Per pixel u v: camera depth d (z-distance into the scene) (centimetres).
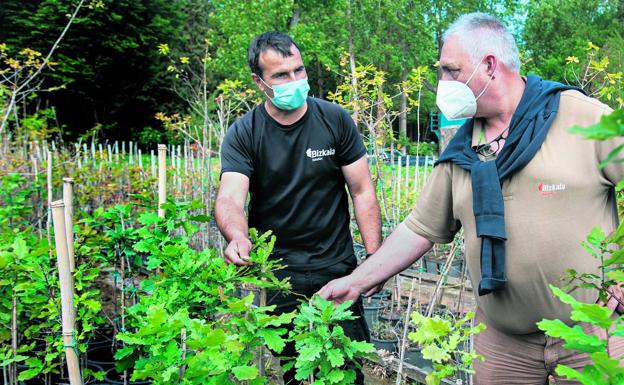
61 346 248
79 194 600
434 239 214
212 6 3048
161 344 157
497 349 200
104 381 319
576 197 170
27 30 1969
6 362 247
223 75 2531
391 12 2147
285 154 244
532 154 172
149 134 2283
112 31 2078
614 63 1046
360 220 256
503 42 181
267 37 231
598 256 128
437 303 411
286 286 196
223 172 248
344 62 496
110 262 279
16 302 263
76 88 2100
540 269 176
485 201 178
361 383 245
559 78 2200
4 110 727
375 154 427
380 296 502
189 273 202
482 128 194
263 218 257
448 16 2197
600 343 84
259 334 162
